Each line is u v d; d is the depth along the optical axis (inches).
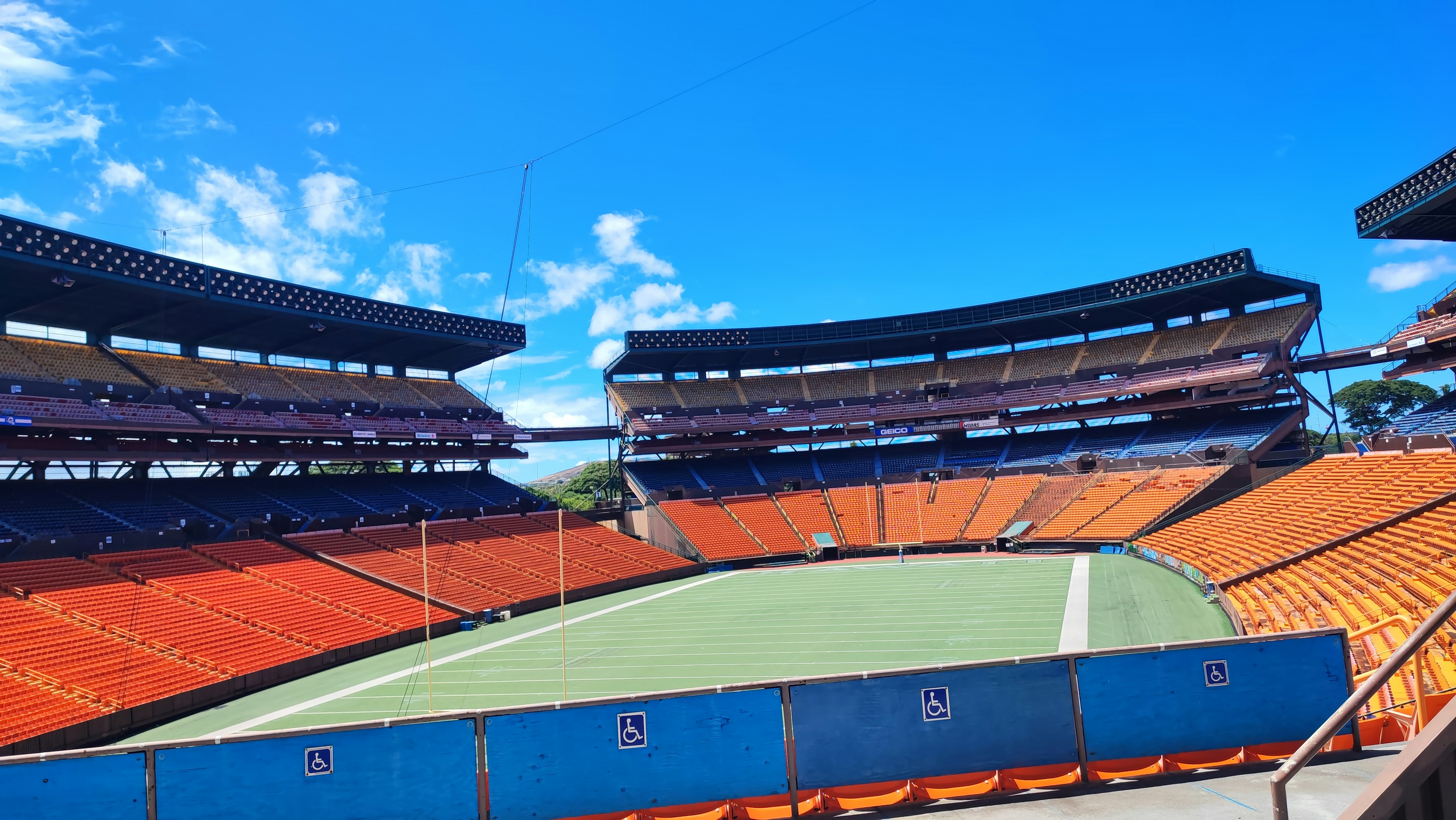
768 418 3287.4
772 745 350.6
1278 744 357.4
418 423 2573.8
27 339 1892.2
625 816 343.3
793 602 1844.2
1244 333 2815.0
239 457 2121.1
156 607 1422.2
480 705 1080.8
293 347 2427.4
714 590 2199.8
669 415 3284.9
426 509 2464.3
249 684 1289.4
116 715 1071.0
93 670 1162.6
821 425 3294.8
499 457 2886.3
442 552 2177.7
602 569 2432.3
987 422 3181.6
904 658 1195.3
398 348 2586.1
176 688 1179.3
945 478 3181.6
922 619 1499.8
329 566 1894.7
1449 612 211.0
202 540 1815.9
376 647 1577.3
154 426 1841.8
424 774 338.6
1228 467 2396.7
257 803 331.0
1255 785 335.3
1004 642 1254.3
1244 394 2657.5
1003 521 2780.5
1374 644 789.9
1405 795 159.3
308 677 1378.0
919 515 2960.1
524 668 1306.6
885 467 3353.8
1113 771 355.9
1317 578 1220.5
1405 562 1061.8
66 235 1581.0
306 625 1542.8
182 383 2101.4
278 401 2263.8
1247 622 1151.0
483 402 2925.7
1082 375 3068.4
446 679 1263.5
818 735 352.5
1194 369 2783.0
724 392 3494.1
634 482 3245.6
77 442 1787.6
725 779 347.6
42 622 1254.9
